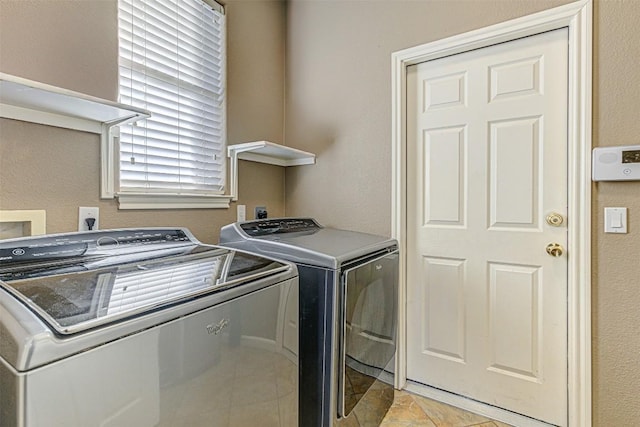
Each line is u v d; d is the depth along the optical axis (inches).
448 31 75.1
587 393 62.2
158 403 31.2
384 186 83.8
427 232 81.0
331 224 91.7
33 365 23.7
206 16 79.4
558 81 66.4
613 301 60.4
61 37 53.1
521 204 70.5
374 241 69.7
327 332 54.0
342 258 55.0
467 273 76.6
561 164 66.5
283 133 99.1
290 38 99.4
